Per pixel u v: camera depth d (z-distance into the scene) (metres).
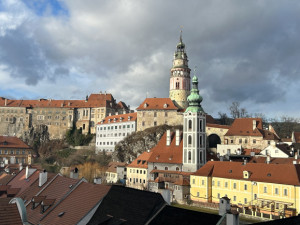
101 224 35.38
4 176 67.75
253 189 78.75
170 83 173.50
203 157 108.00
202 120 109.19
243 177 81.88
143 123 164.38
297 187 70.38
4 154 157.75
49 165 170.50
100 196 39.38
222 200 31.45
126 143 161.12
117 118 179.50
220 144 131.88
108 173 138.62
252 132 131.00
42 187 50.66
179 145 115.19
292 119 189.12
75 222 36.38
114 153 161.50
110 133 180.50
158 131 155.00
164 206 34.56
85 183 44.41
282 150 112.38
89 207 38.03
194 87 111.69
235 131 134.75
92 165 150.62
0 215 28.27
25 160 163.38
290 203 71.06
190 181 95.00
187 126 109.19
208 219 29.73
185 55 174.75
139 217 33.84
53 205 42.81
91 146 190.38
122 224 33.84
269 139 128.00
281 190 73.19
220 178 87.44
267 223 28.41
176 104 168.62
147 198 35.88
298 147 128.75
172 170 109.81
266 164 81.38
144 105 166.25
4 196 54.41
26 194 52.22
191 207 86.94
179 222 31.20
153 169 114.00
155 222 32.91
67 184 46.56
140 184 117.00
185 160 107.75
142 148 152.75
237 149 122.06
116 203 37.41
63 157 185.38
